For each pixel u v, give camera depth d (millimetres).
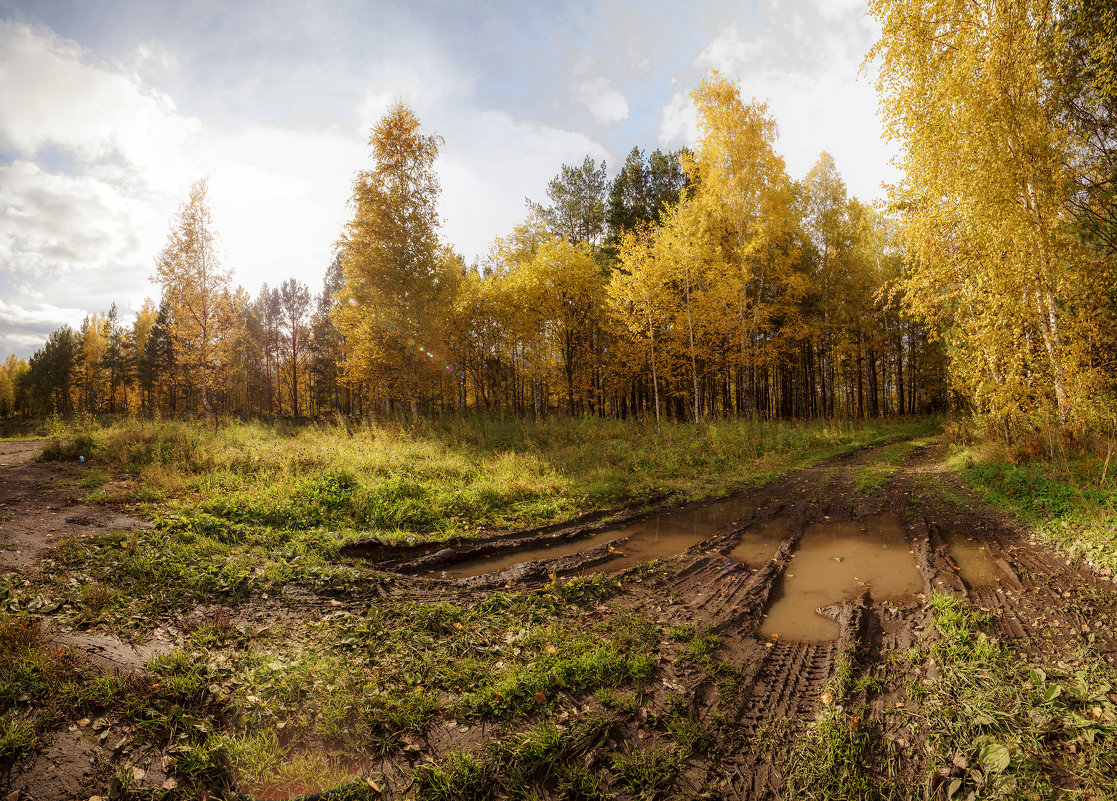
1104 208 8664
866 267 25906
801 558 6633
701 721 3344
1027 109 8453
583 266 23062
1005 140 8531
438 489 9727
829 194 25750
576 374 25703
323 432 16078
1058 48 8453
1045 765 2803
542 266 22812
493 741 3119
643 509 9320
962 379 11289
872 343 27578
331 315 21297
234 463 10586
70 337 55906
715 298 19984
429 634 4598
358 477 9781
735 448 15375
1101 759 2787
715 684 3775
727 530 8000
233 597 5137
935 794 2699
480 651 4258
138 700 3316
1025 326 9602
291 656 4094
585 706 3494
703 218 20141
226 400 42531
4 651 3535
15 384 62719
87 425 14742
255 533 7090
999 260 9000
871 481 10695
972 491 9172
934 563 5973
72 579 4949
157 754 2947
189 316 20812
